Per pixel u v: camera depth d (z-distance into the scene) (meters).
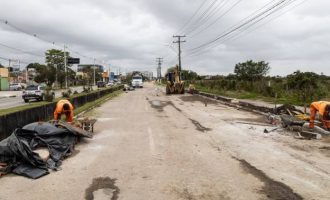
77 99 26.00
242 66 64.00
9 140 8.84
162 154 10.02
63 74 95.62
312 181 7.33
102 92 42.66
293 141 12.09
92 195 6.54
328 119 13.77
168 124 16.89
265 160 9.25
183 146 11.23
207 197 6.38
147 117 20.11
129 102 33.94
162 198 6.34
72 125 12.59
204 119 18.97
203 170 8.24
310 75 32.06
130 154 10.06
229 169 8.33
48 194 6.65
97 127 15.89
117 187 7.00
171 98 40.91
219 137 12.99
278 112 18.22
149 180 7.46
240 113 22.31
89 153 10.27
